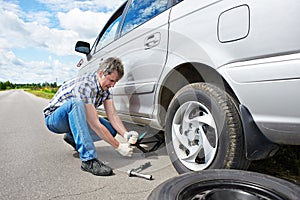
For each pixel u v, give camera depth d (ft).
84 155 6.33
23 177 6.05
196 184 3.71
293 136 3.94
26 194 5.13
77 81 6.86
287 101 3.80
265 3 3.97
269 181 3.78
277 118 3.97
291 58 3.73
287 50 3.77
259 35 4.04
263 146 4.47
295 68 3.66
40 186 5.52
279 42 3.83
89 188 5.41
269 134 4.23
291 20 3.71
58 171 6.45
